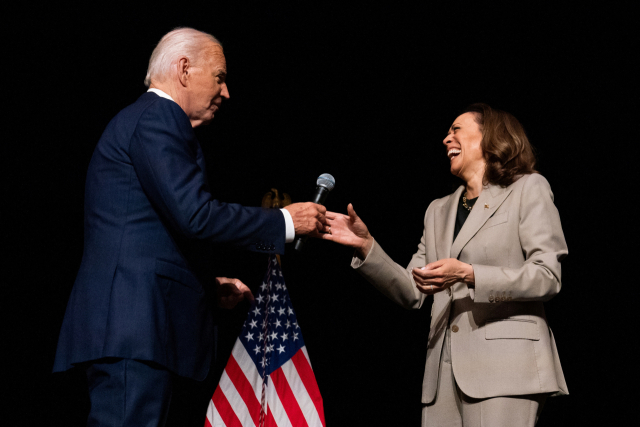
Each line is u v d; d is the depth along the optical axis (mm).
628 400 4699
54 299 4332
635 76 4918
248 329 2703
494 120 2738
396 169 5398
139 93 4570
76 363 2094
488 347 2385
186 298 2203
